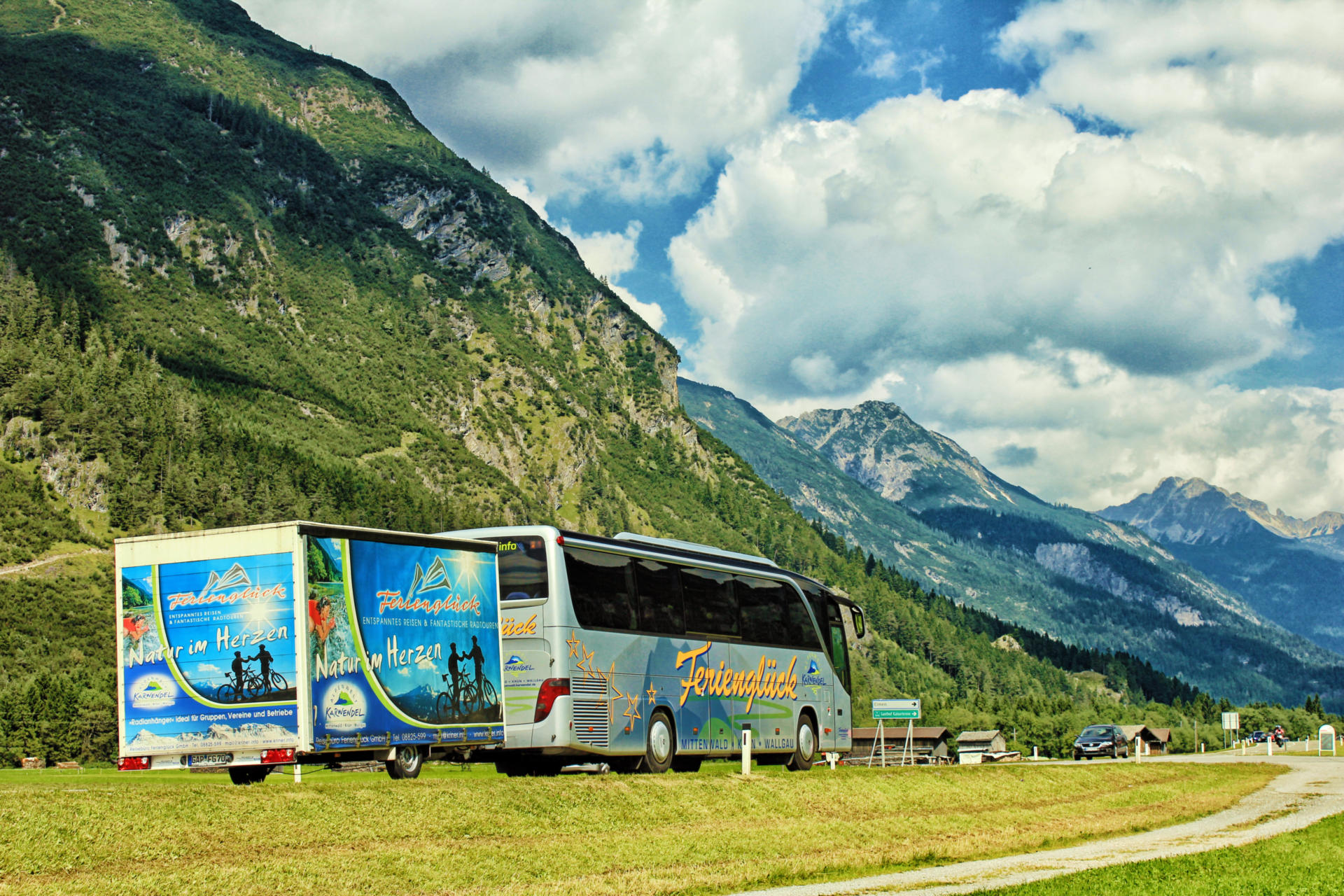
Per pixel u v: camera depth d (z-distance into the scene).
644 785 28.31
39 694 136.75
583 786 27.00
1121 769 50.12
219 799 21.55
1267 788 50.06
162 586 24.53
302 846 20.66
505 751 28.44
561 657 28.38
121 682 24.53
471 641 27.50
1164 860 24.25
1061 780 43.72
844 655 42.06
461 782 25.50
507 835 23.41
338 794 23.05
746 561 37.56
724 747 34.09
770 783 31.58
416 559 26.34
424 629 26.22
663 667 31.84
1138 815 37.22
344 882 19.02
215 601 24.12
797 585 39.88
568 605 28.83
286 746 23.31
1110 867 23.06
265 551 23.97
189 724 23.98
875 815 31.50
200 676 24.05
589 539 30.48
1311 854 25.77
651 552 32.62
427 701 26.03
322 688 23.78
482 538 29.52
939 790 36.19
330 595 24.25
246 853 19.86
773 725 36.59
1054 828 32.62
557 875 21.36
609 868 22.31
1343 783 52.78
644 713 30.88
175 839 19.72
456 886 19.78
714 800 28.84
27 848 18.09
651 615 31.84
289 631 23.58
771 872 22.48
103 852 18.69
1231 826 35.00
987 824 32.56
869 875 23.67
